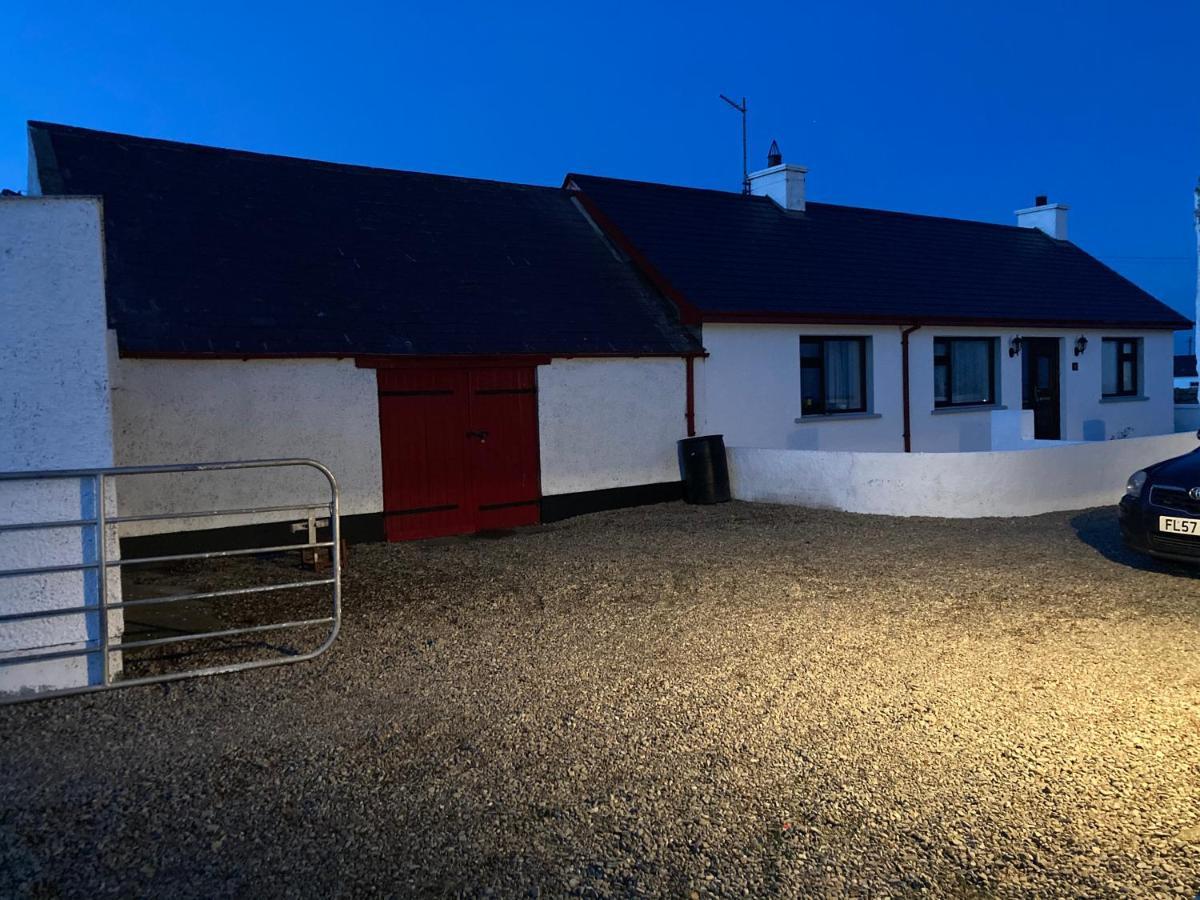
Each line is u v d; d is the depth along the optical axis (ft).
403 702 15.62
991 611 20.86
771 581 24.31
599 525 34.83
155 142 38.50
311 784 12.53
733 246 49.32
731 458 40.86
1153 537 23.81
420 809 11.81
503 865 10.50
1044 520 33.42
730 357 42.22
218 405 28.66
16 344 15.56
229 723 14.73
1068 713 14.64
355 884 10.13
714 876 10.27
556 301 39.45
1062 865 10.35
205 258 32.63
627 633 19.63
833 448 46.52
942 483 34.42
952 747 13.46
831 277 49.55
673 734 14.11
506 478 35.29
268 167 40.65
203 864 10.54
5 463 15.56
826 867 10.40
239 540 29.17
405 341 32.53
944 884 10.04
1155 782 12.25
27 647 15.80
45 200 15.65
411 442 32.71
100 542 15.98
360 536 31.60
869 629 19.58
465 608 21.99
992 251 63.98
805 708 15.08
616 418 38.45
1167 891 9.81
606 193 49.90
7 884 10.12
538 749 13.62
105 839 11.09
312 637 19.53
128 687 16.39
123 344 26.96
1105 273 67.56
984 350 54.44
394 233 39.52
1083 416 59.00
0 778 12.78
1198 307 67.10
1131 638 18.51
